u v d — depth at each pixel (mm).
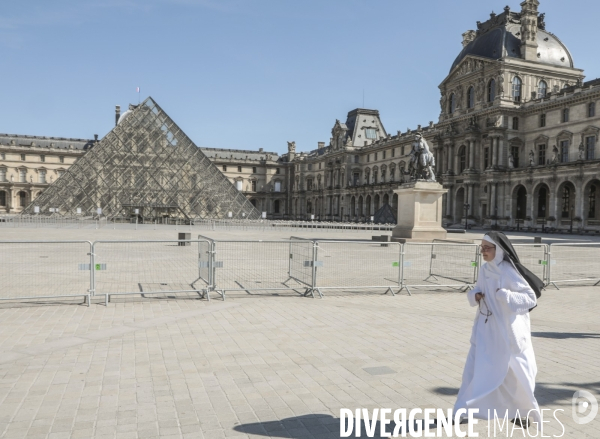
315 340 12484
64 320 14180
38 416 7734
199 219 90312
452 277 22156
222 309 16031
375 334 13219
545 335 13547
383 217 99688
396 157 136375
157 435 7188
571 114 86750
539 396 9008
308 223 98938
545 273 22391
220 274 23297
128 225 84625
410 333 13398
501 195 94875
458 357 11258
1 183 167125
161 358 10773
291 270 21438
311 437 7254
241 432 7363
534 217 88688
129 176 94688
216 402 8445
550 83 100062
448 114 111500
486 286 7141
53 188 89688
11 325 13508
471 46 107750
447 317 15539
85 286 19625
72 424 7477
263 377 9719
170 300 17422
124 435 7156
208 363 10492
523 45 98375
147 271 24312
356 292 19734
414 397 8852
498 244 6965
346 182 155625
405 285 20156
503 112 95312
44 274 22109
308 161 186750
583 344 12664
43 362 10391
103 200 92000
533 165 90188
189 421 7680
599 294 20734
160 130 100312
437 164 112000
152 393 8781
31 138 175375
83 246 36719
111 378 9484
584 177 79125
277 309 16234
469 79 104625
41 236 50750
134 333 12836
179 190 96125
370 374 10016
